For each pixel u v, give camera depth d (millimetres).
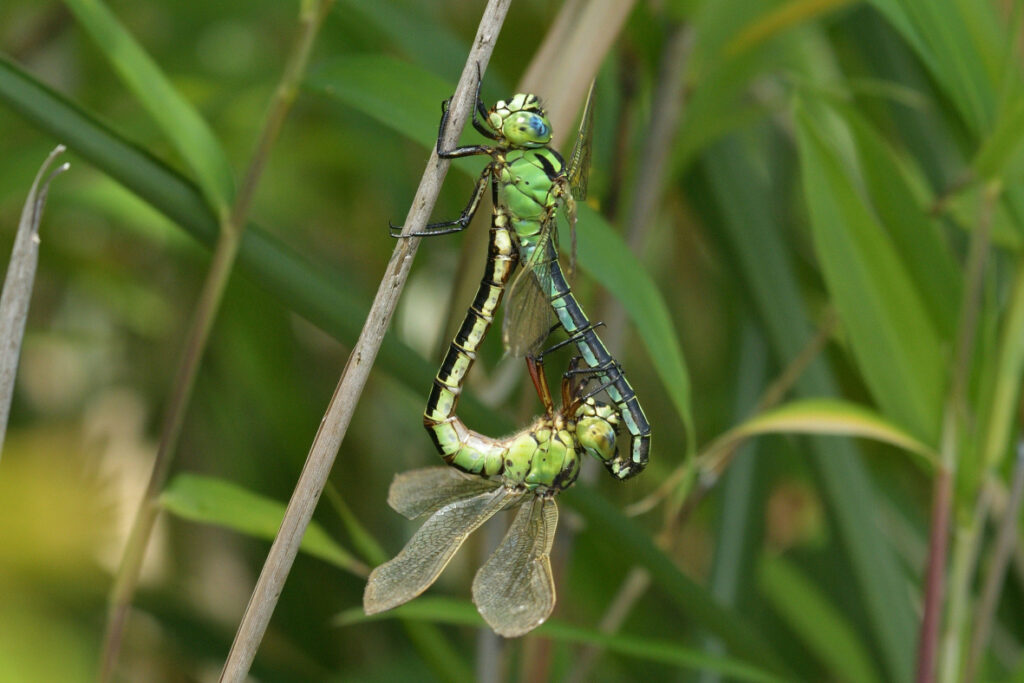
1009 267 1071
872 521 1035
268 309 1096
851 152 1088
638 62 1031
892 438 997
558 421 971
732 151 1056
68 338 1107
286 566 938
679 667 1085
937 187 1076
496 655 1022
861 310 1009
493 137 971
